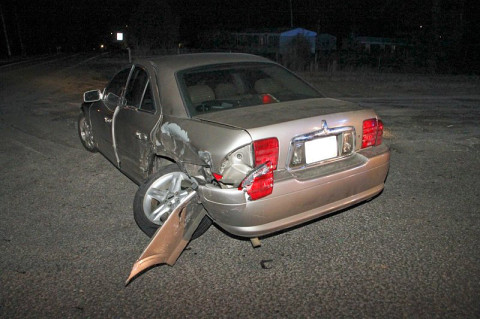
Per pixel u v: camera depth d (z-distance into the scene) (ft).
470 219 13.51
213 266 11.25
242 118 11.17
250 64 14.37
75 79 69.00
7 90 52.85
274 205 10.34
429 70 91.45
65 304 9.77
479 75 81.76
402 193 15.79
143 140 13.10
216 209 10.33
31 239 12.91
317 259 11.43
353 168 11.45
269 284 10.36
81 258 11.75
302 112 11.54
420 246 11.90
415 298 9.61
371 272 10.71
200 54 14.89
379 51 121.08
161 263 10.98
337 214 14.08
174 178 12.32
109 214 14.61
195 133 11.12
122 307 9.63
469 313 9.06
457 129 26.86
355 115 11.82
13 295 10.12
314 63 93.71
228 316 9.23
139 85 14.25
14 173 19.19
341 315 9.15
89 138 21.63
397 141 23.80
